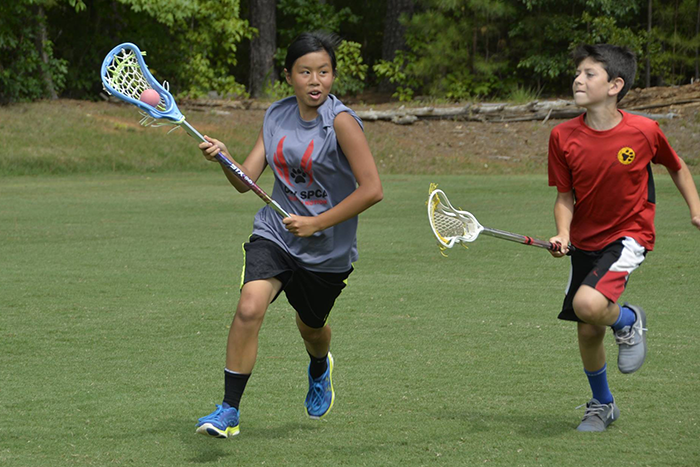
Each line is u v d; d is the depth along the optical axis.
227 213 46.78
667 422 14.96
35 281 28.64
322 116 14.05
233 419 13.41
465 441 14.03
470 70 109.38
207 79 110.00
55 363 19.11
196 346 20.70
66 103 90.44
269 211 14.61
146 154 75.56
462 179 65.19
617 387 17.11
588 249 15.10
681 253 32.97
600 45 14.70
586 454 13.34
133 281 28.77
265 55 115.06
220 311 24.45
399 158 77.88
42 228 41.06
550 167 15.24
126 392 16.98
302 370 18.73
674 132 81.75
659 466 12.80
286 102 14.64
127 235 39.09
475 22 105.50
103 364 19.05
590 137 14.70
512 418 15.29
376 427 14.85
